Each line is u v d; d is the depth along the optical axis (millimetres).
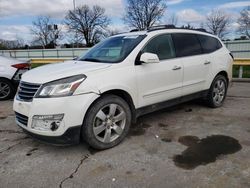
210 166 3012
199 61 4816
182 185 2650
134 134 4070
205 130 4180
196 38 4977
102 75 3383
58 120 3068
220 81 5492
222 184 2643
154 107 4156
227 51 5691
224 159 3172
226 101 6129
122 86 3553
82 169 3033
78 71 3309
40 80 3236
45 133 3113
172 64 4273
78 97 3135
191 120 4707
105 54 4137
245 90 7656
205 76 5020
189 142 3721
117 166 3078
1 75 6770
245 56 16000
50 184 2744
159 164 3096
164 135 4012
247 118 4754
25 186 2717
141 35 4141
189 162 3125
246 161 3104
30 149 3625
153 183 2705
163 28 4453
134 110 3838
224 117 4840
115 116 3586
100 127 3418
